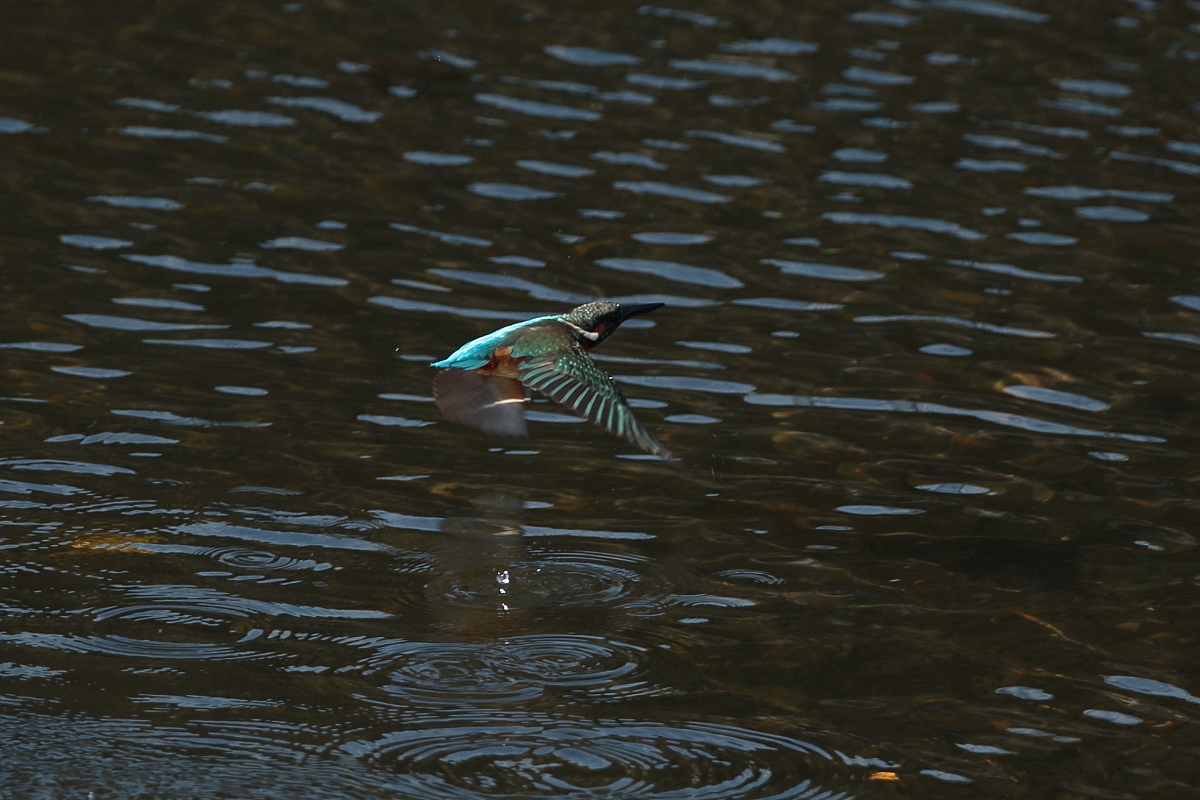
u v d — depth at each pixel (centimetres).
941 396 1386
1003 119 2039
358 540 1094
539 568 1066
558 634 980
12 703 862
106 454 1198
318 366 1388
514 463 1239
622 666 946
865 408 1361
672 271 1633
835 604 1036
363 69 2122
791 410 1354
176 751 827
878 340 1498
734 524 1149
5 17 2216
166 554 1055
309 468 1202
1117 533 1149
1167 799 828
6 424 1234
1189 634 1010
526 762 838
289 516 1121
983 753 866
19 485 1135
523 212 1753
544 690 914
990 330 1521
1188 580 1081
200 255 1602
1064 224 1766
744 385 1400
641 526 1140
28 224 1641
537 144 1927
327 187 1786
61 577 1014
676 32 2305
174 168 1808
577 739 862
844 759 853
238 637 955
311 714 873
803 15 2391
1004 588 1065
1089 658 978
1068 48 2284
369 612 998
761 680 937
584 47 2234
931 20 2386
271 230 1672
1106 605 1045
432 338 1454
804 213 1780
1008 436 1311
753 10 2408
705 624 1002
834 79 2150
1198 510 1188
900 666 959
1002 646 988
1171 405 1374
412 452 1243
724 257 1669
